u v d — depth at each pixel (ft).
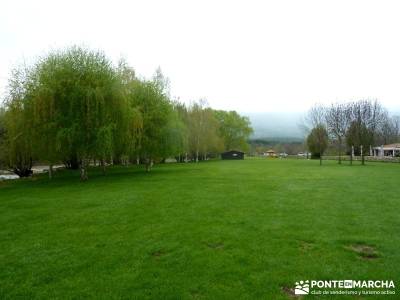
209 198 54.70
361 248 28.68
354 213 42.11
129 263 26.18
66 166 149.69
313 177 90.84
